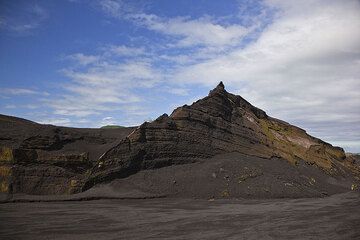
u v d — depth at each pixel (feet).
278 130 170.60
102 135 126.52
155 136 120.47
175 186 107.14
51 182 95.96
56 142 109.91
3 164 96.12
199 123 134.31
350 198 111.86
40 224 61.72
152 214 73.92
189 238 53.67
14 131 110.11
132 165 110.63
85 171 103.24
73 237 53.31
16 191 90.63
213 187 107.65
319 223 66.44
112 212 75.41
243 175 115.44
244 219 69.51
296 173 136.36
